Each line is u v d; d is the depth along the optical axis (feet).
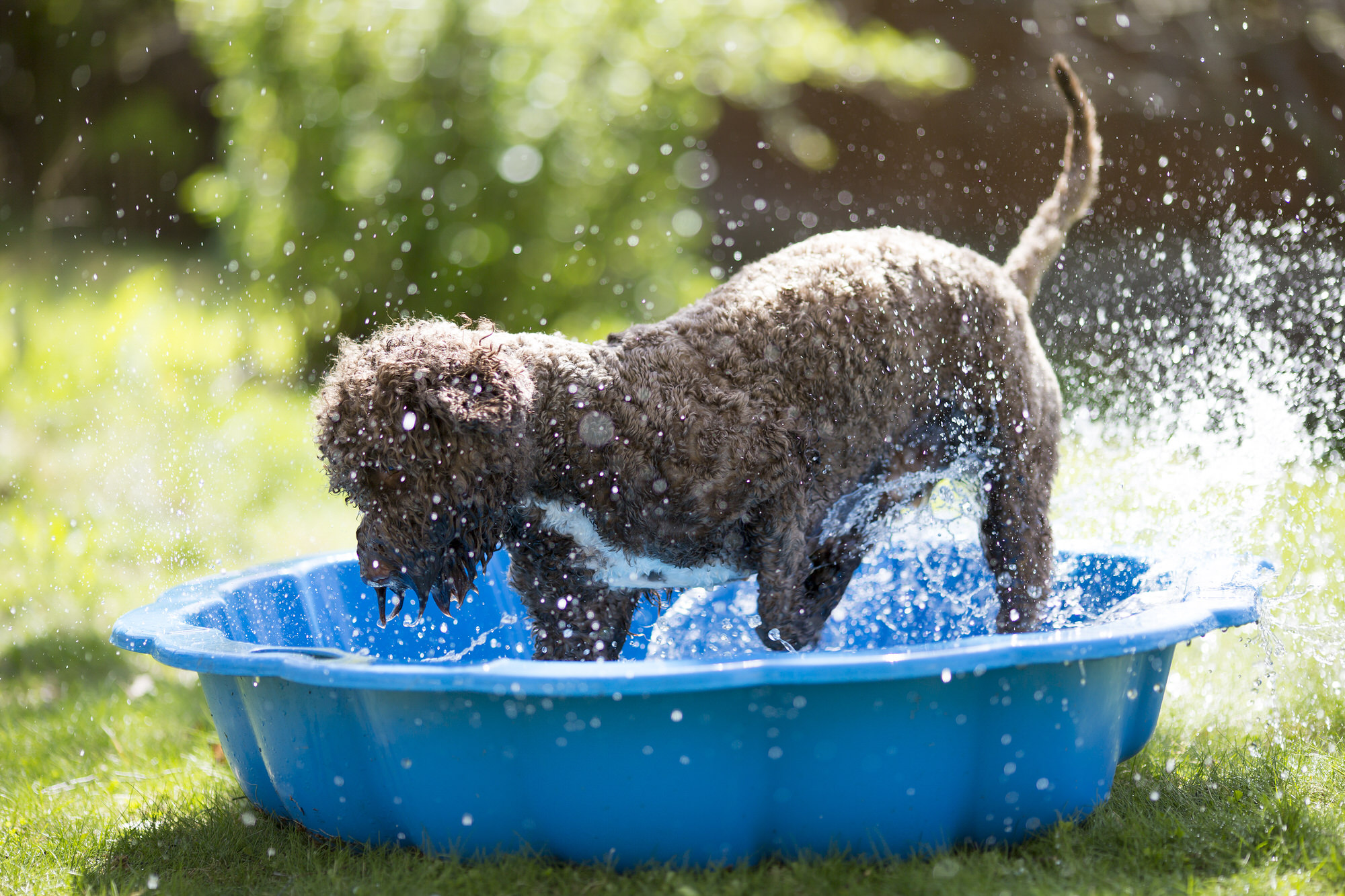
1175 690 12.73
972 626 14.05
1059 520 16.20
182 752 12.69
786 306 10.52
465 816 8.79
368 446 8.91
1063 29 40.04
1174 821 9.45
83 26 49.96
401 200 29.94
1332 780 10.25
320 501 23.90
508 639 13.96
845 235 11.46
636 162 31.12
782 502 10.25
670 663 7.82
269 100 31.19
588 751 8.27
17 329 33.04
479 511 9.31
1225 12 36.52
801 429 10.35
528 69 29.68
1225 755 10.91
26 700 14.76
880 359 10.69
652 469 9.80
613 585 10.77
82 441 26.35
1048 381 11.94
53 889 9.44
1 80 51.37
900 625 14.29
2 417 27.81
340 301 30.94
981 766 8.75
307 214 30.78
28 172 52.11
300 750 9.34
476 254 29.86
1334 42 34.65
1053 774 9.01
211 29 31.86
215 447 26.27
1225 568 11.39
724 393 10.05
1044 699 8.67
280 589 12.46
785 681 7.68
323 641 12.90
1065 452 19.08
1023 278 12.81
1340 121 34.68
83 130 51.88
